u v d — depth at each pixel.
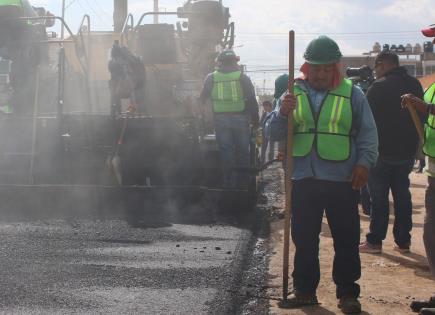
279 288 6.45
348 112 5.55
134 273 6.86
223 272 6.96
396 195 8.07
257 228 9.56
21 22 12.18
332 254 7.93
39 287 6.27
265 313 5.66
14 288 6.21
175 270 7.01
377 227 8.03
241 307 5.85
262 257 7.79
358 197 5.68
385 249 8.31
